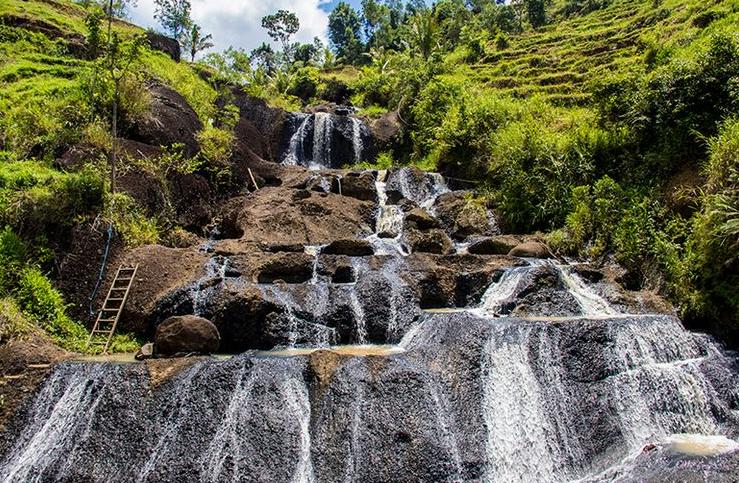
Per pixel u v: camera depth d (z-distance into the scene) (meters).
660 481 6.54
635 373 8.53
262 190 16.77
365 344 10.34
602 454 7.66
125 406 7.75
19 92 16.31
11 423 7.80
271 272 11.73
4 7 22.30
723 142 11.24
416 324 10.41
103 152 13.96
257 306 10.14
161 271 11.40
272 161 21.91
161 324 9.49
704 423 8.27
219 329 10.00
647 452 7.43
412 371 8.18
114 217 12.12
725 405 8.41
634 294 11.36
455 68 31.56
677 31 25.36
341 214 15.44
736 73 12.98
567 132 16.80
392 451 7.32
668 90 13.84
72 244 11.24
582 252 13.62
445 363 8.51
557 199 15.21
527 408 8.16
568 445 7.80
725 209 10.21
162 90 18.64
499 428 7.89
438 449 7.41
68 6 26.67
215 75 26.52
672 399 8.40
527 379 8.36
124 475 7.18
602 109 15.98
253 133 21.05
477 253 13.98
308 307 10.53
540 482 7.59
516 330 8.80
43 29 21.61
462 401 8.02
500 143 17.17
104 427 7.60
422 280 11.62
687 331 9.68
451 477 7.25
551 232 14.64
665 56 17.69
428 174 18.41
